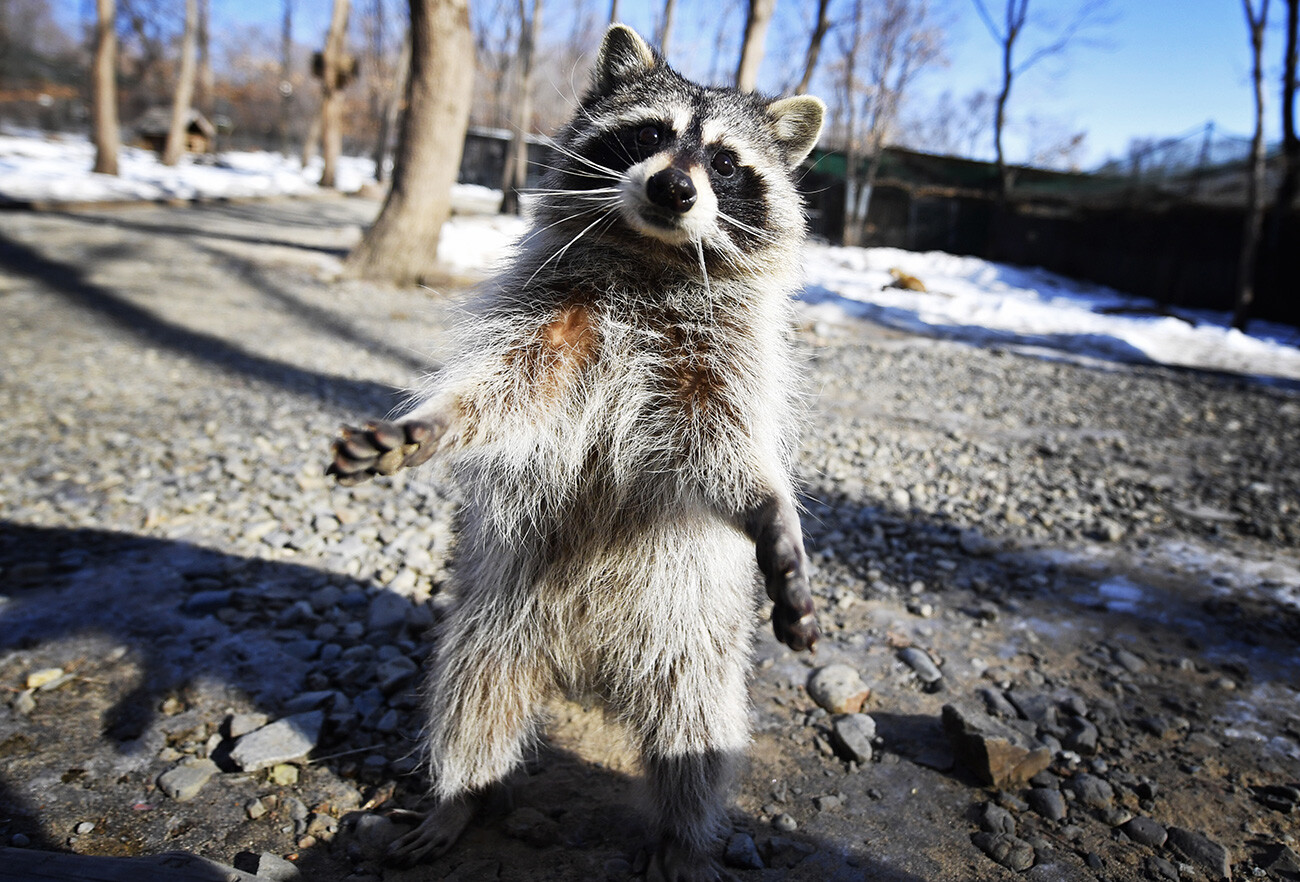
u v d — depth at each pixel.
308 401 1.42
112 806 0.51
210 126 8.88
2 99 10.24
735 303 0.52
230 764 0.55
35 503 0.95
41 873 0.38
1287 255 3.48
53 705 0.60
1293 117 3.34
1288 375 2.36
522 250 0.54
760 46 2.42
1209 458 1.45
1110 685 0.70
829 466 1.28
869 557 0.96
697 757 0.49
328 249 3.11
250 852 0.48
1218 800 0.56
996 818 0.53
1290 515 1.14
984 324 2.92
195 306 2.02
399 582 0.81
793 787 0.57
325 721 0.59
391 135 12.74
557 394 0.48
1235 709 0.67
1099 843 0.52
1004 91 5.00
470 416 0.44
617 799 0.56
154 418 1.28
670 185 0.46
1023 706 0.65
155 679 0.63
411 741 0.59
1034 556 0.98
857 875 0.49
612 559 0.48
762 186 0.54
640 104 0.55
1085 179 4.55
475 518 0.50
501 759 0.50
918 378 1.98
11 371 1.43
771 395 0.49
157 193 4.32
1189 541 1.04
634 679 0.50
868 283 3.55
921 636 0.78
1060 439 1.53
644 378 0.48
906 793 0.56
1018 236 5.00
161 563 0.82
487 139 9.17
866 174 5.29
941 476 1.27
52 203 3.39
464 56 2.42
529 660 0.50
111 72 4.74
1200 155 3.80
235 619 0.73
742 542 0.50
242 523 0.93
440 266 2.63
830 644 0.76
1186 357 2.58
